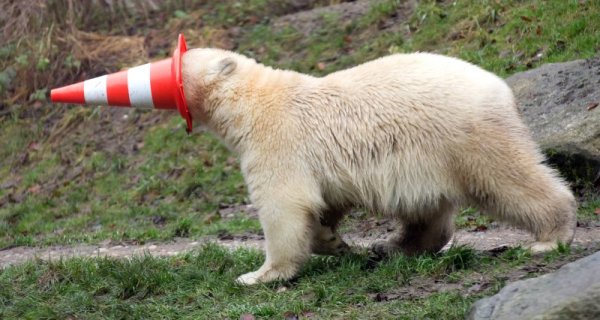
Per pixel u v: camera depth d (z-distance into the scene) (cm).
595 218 2169
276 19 4584
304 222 1695
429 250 1839
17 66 4762
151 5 4941
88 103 1841
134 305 1697
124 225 3222
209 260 1997
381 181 1673
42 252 2731
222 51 1836
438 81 1666
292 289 1688
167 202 3422
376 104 1677
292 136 1702
